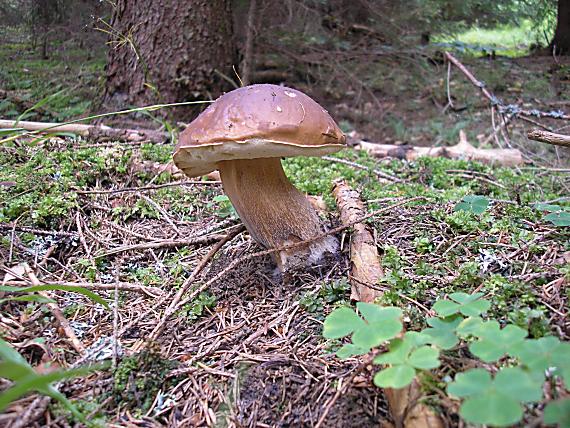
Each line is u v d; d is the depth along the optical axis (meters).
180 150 0.24
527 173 0.53
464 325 0.17
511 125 0.85
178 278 0.29
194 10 0.69
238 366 0.21
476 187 0.46
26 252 0.31
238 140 0.22
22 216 0.34
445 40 1.07
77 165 0.43
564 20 1.13
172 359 0.22
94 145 0.49
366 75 1.03
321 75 0.99
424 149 0.61
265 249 0.28
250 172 0.26
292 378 0.20
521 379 0.13
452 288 0.24
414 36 0.98
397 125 0.90
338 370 0.20
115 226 0.36
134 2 0.67
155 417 0.19
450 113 0.96
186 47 0.69
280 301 0.26
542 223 0.31
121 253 0.32
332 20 1.00
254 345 0.23
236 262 0.25
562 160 0.67
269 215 0.26
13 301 0.25
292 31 0.94
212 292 0.27
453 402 0.15
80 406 0.19
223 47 0.74
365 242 0.27
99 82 0.75
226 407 0.19
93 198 0.39
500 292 0.22
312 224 0.28
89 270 0.29
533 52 1.23
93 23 0.76
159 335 0.24
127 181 0.43
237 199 0.26
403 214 0.35
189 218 0.38
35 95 0.75
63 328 0.23
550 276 0.24
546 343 0.15
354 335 0.17
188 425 0.19
